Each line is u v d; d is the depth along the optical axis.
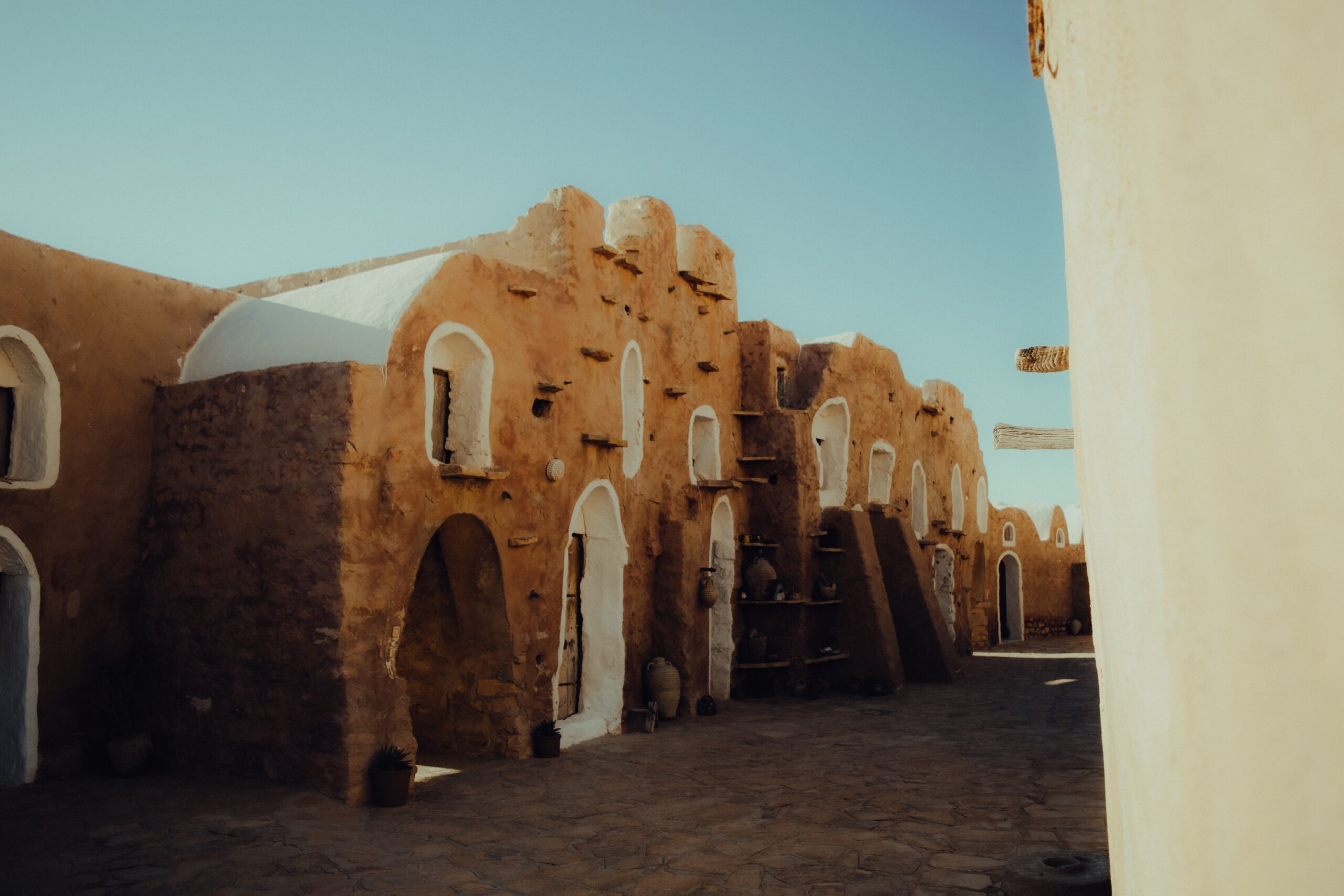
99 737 9.10
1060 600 33.50
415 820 7.71
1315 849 1.18
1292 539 1.21
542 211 12.06
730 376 16.70
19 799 7.97
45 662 8.82
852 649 17.05
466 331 9.86
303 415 8.66
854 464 19.00
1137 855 1.59
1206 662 1.29
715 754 10.75
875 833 7.49
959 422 25.88
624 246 13.16
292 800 7.86
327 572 8.30
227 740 8.75
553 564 11.01
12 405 9.13
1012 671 20.31
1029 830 7.52
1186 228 1.33
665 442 14.18
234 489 9.05
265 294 14.41
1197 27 1.34
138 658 9.42
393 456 8.74
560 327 11.48
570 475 11.47
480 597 10.31
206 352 10.30
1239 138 1.28
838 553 17.44
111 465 9.52
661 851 7.02
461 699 10.54
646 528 13.44
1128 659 1.58
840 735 12.08
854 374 19.39
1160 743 1.39
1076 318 2.08
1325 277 1.20
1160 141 1.37
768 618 16.34
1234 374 1.27
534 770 9.68
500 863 6.68
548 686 10.78
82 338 9.40
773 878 6.41
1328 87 1.20
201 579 9.17
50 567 8.94
